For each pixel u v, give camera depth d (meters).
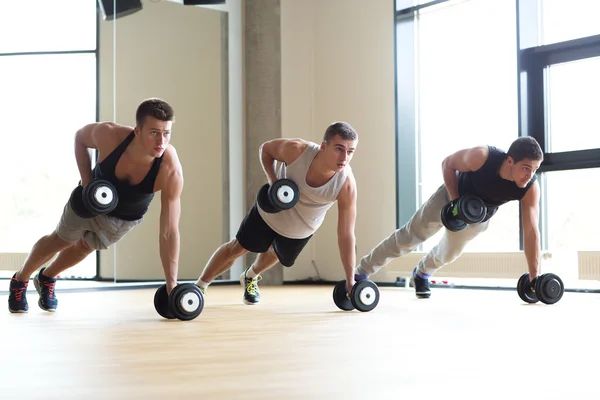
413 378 1.70
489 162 3.98
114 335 2.72
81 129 3.46
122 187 3.37
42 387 1.61
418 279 4.98
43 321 3.35
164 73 6.99
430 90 6.86
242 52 7.66
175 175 3.34
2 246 5.85
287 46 7.65
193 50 7.25
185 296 3.34
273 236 3.87
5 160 5.90
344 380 1.68
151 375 1.77
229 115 7.53
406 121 6.96
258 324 3.16
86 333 2.80
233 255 4.02
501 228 6.20
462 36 6.58
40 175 5.95
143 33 6.80
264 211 3.67
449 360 2.00
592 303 4.36
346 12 7.43
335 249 7.50
